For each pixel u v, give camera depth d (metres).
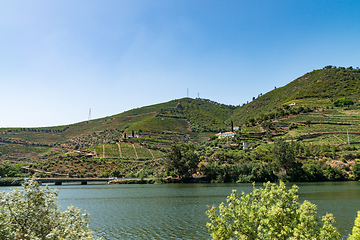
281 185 22.02
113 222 50.81
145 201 77.25
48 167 165.62
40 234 19.16
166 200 78.38
